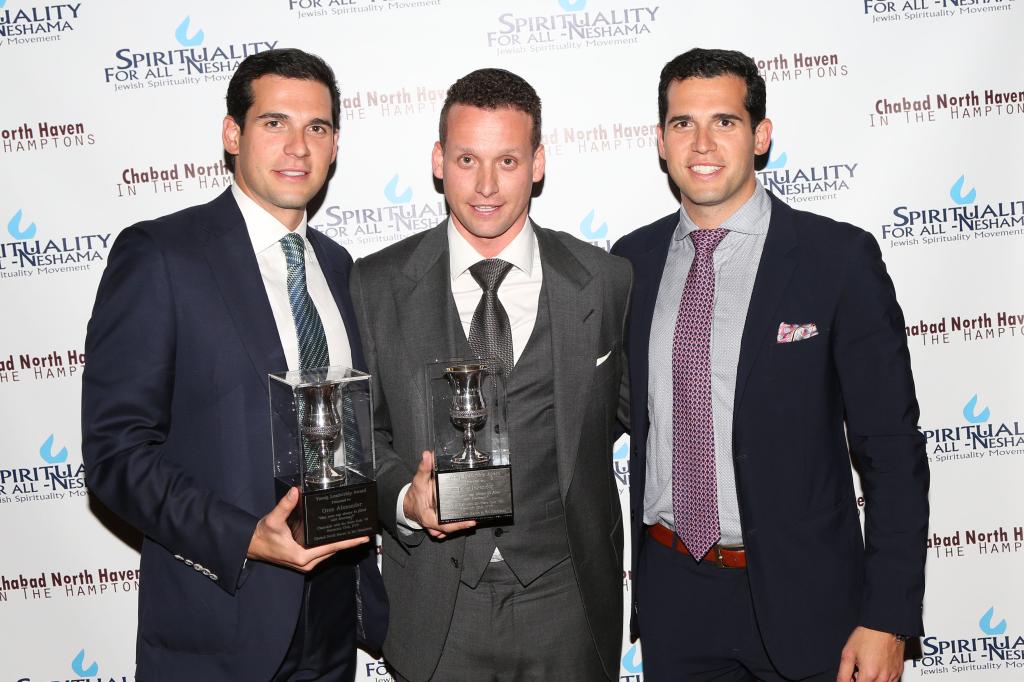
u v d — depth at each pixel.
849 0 2.27
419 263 1.82
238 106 1.68
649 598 1.91
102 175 2.27
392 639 1.81
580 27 2.28
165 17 2.24
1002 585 2.40
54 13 2.22
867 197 2.31
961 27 2.27
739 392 1.72
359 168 2.30
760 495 1.72
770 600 1.72
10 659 2.38
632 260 1.98
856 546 1.79
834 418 1.78
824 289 1.73
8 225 2.27
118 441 1.52
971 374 2.35
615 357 1.86
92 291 2.30
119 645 2.40
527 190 1.74
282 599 1.60
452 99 1.74
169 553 1.65
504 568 1.75
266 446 1.59
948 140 2.29
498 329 1.76
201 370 1.59
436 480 1.57
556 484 1.77
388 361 1.78
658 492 1.87
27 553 2.36
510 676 1.78
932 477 2.38
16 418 2.32
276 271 1.70
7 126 2.25
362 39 2.27
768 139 1.87
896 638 1.71
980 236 2.32
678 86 1.80
